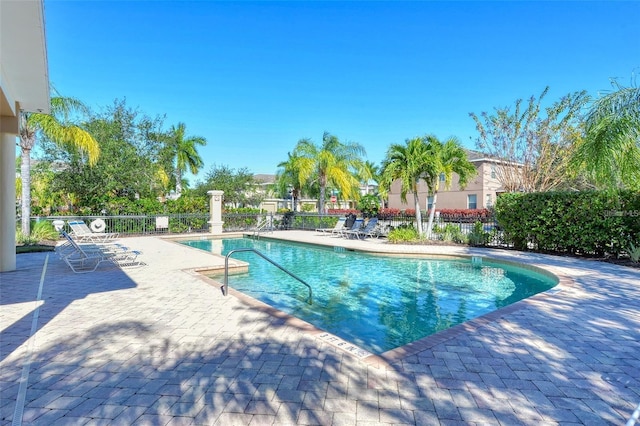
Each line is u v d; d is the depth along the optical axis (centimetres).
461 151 1362
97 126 1738
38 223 1401
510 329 428
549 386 292
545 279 823
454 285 804
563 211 1050
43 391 278
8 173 769
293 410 254
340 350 363
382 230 1675
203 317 470
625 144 813
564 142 1584
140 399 268
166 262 936
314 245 1434
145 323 444
